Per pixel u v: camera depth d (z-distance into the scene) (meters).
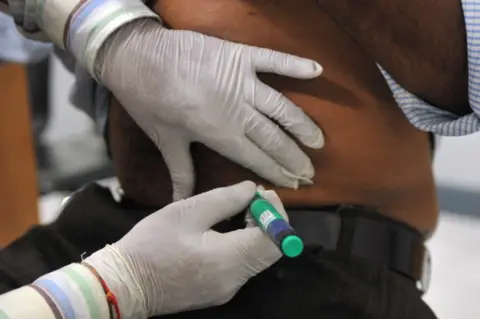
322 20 0.93
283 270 0.92
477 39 0.85
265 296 0.92
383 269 0.93
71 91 1.14
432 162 1.03
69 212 1.00
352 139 0.94
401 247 0.97
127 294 0.87
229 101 0.91
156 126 0.95
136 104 0.94
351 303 0.90
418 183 0.98
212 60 0.92
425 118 0.91
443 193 1.90
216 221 0.90
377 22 0.87
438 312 1.46
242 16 0.93
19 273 0.93
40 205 1.86
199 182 0.98
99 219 0.98
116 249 0.88
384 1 0.86
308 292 0.91
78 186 1.99
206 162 0.97
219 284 0.88
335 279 0.91
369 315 0.90
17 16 1.00
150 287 0.88
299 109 0.92
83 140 2.18
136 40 0.93
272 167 0.93
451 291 1.51
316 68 0.90
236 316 0.91
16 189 1.50
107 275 0.86
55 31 0.96
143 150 0.99
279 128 0.93
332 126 0.93
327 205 0.96
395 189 0.97
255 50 0.92
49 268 0.94
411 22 0.87
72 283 0.85
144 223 0.89
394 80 0.90
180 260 0.88
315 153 0.94
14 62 1.36
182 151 0.95
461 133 0.90
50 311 0.83
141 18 0.93
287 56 0.91
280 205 0.92
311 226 0.95
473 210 1.83
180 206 0.89
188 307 0.90
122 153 1.01
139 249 0.88
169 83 0.92
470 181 1.93
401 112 0.94
